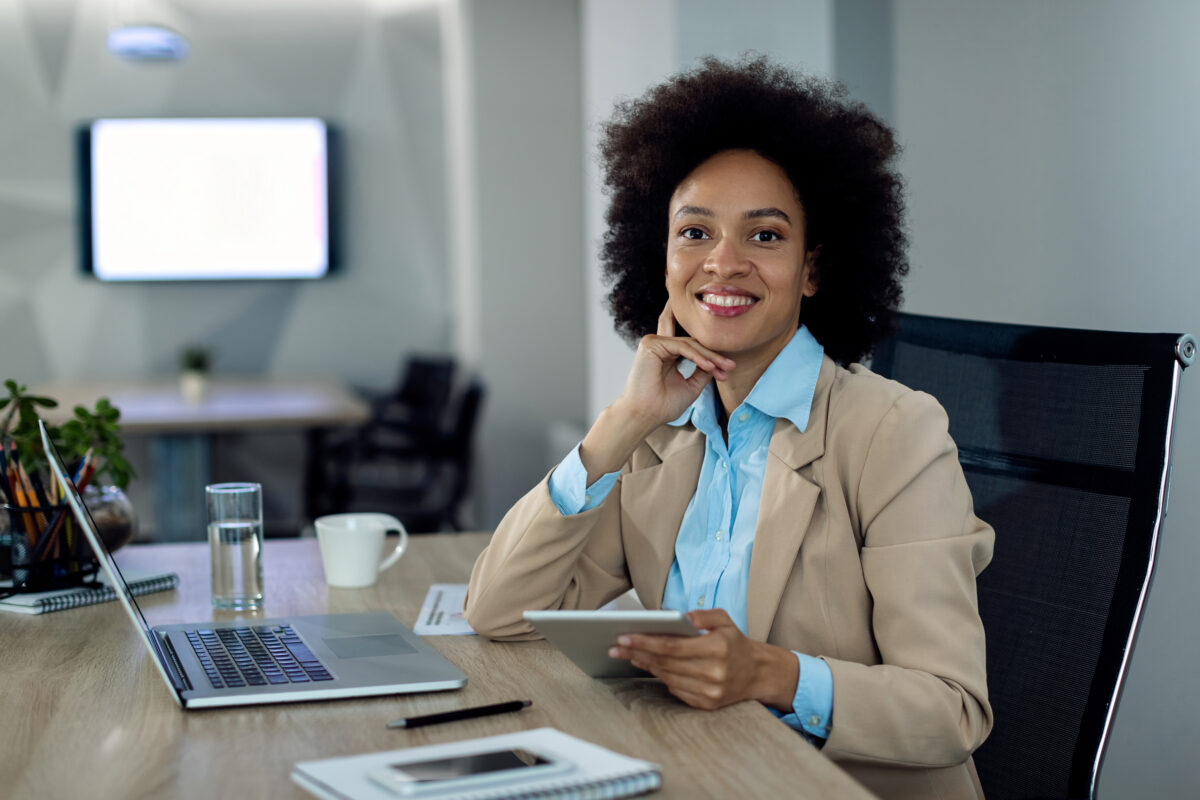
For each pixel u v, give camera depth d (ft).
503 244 19.01
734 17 8.14
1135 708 5.97
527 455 19.21
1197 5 5.69
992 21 6.87
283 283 21.26
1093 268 6.29
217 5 20.62
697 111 4.36
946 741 3.57
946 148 7.17
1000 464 4.40
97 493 5.32
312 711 3.50
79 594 4.95
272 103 20.93
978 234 6.97
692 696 3.47
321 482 15.88
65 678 3.87
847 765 3.73
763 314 4.19
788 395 4.20
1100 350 4.21
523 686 3.75
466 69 19.07
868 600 3.98
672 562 4.42
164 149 20.54
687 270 4.29
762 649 3.56
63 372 20.63
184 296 20.95
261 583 4.98
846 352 4.81
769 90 4.40
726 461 4.37
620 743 3.19
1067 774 3.89
